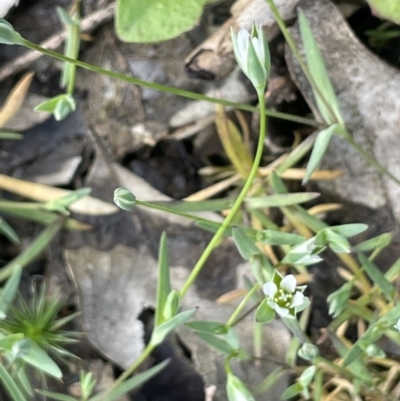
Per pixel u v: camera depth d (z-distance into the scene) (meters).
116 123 0.25
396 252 0.24
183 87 0.24
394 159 0.24
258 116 0.24
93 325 0.24
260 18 0.23
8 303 0.22
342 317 0.23
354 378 0.22
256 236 0.22
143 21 0.23
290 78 0.24
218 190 0.24
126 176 0.25
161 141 0.25
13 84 0.25
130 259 0.24
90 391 0.23
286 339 0.24
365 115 0.24
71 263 0.24
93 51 0.25
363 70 0.24
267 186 0.24
